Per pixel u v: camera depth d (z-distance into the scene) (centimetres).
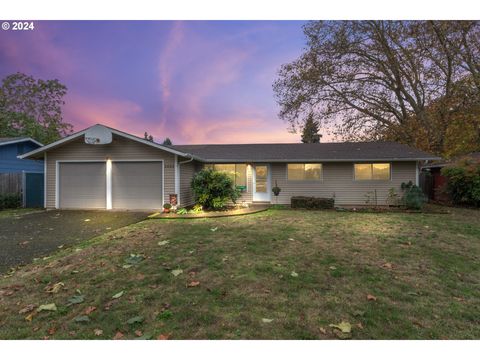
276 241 536
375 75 1708
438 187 1307
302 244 514
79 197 1080
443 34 1402
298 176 1270
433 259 425
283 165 1278
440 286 323
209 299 288
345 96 1789
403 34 1475
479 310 266
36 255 463
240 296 295
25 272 377
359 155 1193
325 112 1834
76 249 486
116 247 495
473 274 363
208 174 1060
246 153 1335
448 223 740
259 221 784
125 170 1062
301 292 305
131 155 1057
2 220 819
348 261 413
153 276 354
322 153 1271
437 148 1595
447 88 1538
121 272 369
